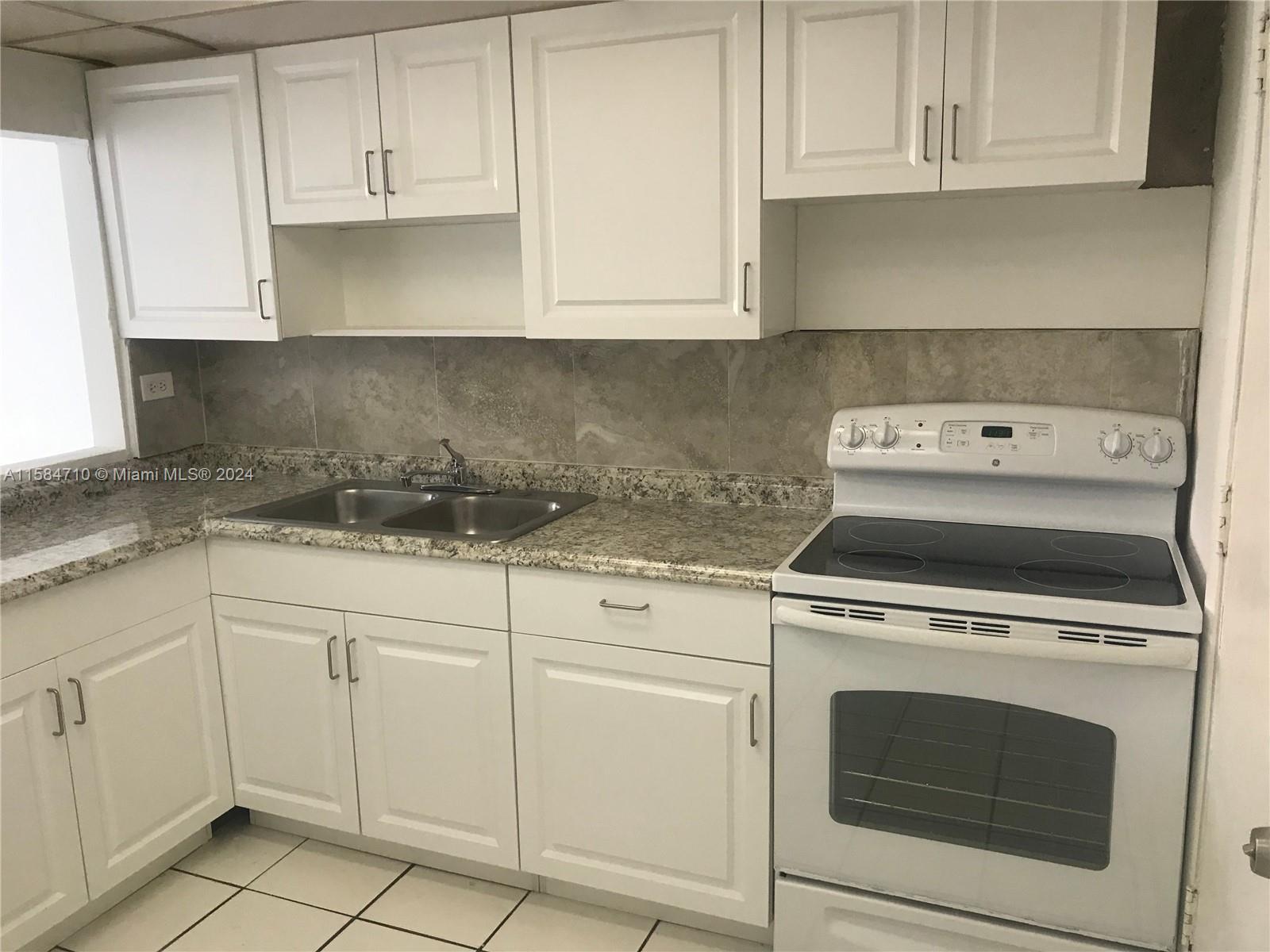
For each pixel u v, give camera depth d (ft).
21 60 8.29
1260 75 4.68
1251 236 4.77
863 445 7.20
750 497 8.14
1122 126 5.91
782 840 6.50
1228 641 4.77
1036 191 6.64
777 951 6.72
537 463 8.91
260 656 8.04
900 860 6.20
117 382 9.43
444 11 7.17
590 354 8.52
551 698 7.09
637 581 6.63
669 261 7.09
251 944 7.20
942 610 5.77
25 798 6.68
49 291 9.57
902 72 6.32
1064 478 6.70
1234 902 4.38
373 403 9.50
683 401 8.28
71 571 6.78
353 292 9.33
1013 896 5.96
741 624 6.39
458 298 8.95
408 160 7.71
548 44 7.12
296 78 7.93
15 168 9.40
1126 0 5.79
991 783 5.89
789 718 6.29
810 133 6.57
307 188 8.09
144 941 7.24
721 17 6.64
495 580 7.07
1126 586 5.71
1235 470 4.85
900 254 7.43
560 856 7.32
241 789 8.41
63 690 6.88
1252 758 4.12
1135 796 5.54
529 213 7.41
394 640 7.52
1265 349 4.38
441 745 7.52
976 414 6.98
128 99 8.60
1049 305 7.12
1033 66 6.01
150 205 8.74
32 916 6.75
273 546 7.80
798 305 7.77
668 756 6.79
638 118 6.97
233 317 8.64
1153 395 6.93
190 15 7.24
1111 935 5.78
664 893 7.03
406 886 7.88
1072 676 5.55
